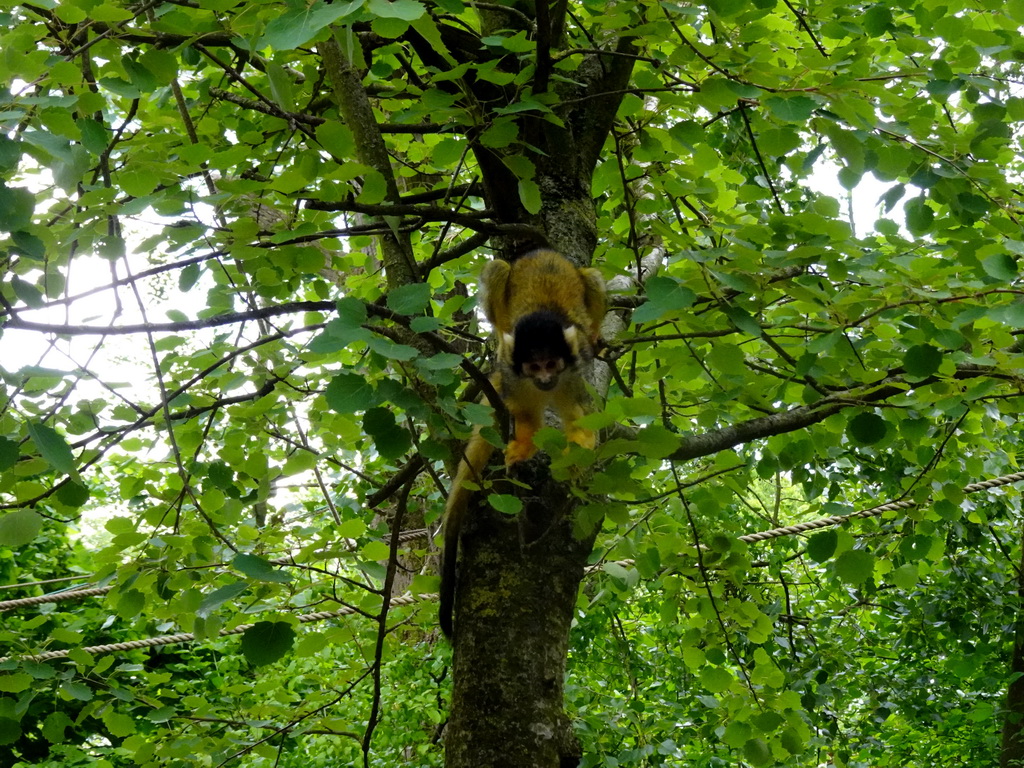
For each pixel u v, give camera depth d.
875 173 4.71
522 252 5.66
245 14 3.74
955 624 9.20
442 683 8.32
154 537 4.76
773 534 7.68
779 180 7.52
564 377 5.07
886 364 5.25
